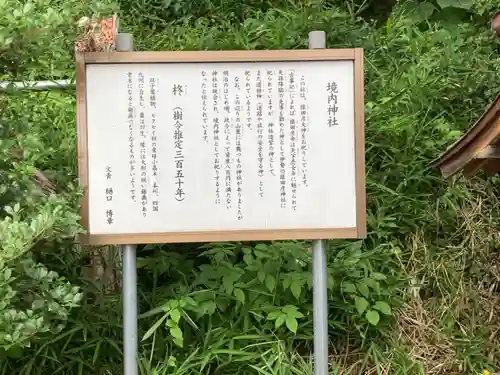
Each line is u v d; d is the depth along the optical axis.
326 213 2.19
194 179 2.18
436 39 3.48
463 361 2.51
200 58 2.16
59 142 2.78
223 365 2.33
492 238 2.88
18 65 2.07
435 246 2.83
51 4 2.70
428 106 3.08
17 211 1.87
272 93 2.18
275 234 2.18
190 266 2.58
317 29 3.28
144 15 3.71
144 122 2.17
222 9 3.74
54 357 2.29
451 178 2.90
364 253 2.59
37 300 1.92
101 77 2.15
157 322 2.32
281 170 2.19
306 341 2.49
